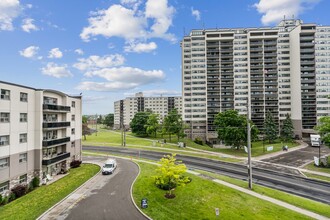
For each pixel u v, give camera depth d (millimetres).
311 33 88125
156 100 157375
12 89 26344
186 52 93250
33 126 30406
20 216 18203
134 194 23312
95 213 18859
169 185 23422
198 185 26281
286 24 104812
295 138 86625
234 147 62062
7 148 25531
